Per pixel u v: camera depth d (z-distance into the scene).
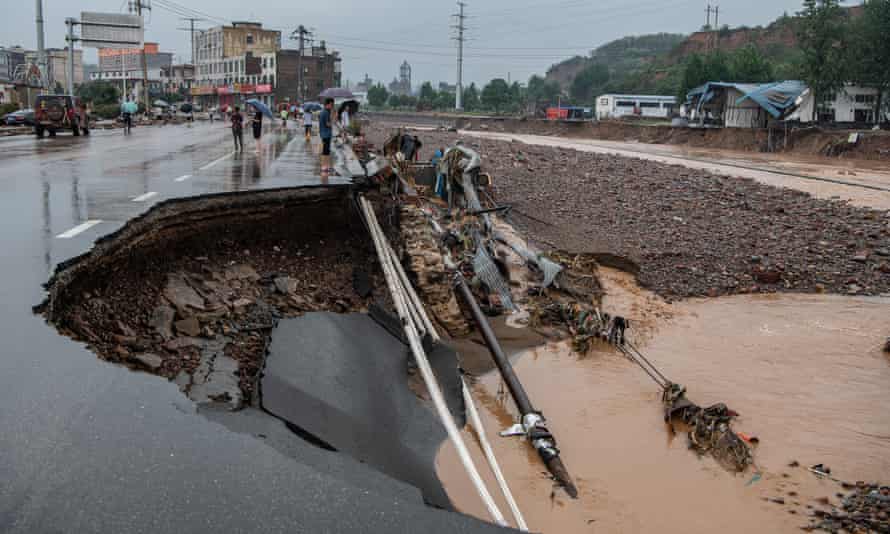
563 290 14.15
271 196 12.12
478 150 40.53
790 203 23.50
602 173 30.36
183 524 3.68
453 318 11.94
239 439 4.67
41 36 42.28
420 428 7.95
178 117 77.94
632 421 8.79
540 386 9.82
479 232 16.00
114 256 8.47
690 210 21.81
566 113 104.62
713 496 7.09
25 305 6.22
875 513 6.75
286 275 11.05
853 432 8.53
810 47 55.09
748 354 11.18
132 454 4.29
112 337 7.07
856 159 42.91
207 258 10.50
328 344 8.98
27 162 17.91
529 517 6.57
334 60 115.75
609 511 6.75
